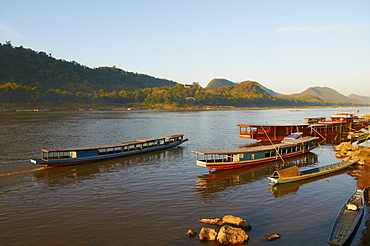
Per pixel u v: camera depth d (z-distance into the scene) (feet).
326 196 104.88
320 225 81.25
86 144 222.28
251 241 72.13
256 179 128.06
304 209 92.99
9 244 72.23
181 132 305.12
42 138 249.96
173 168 148.56
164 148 203.21
